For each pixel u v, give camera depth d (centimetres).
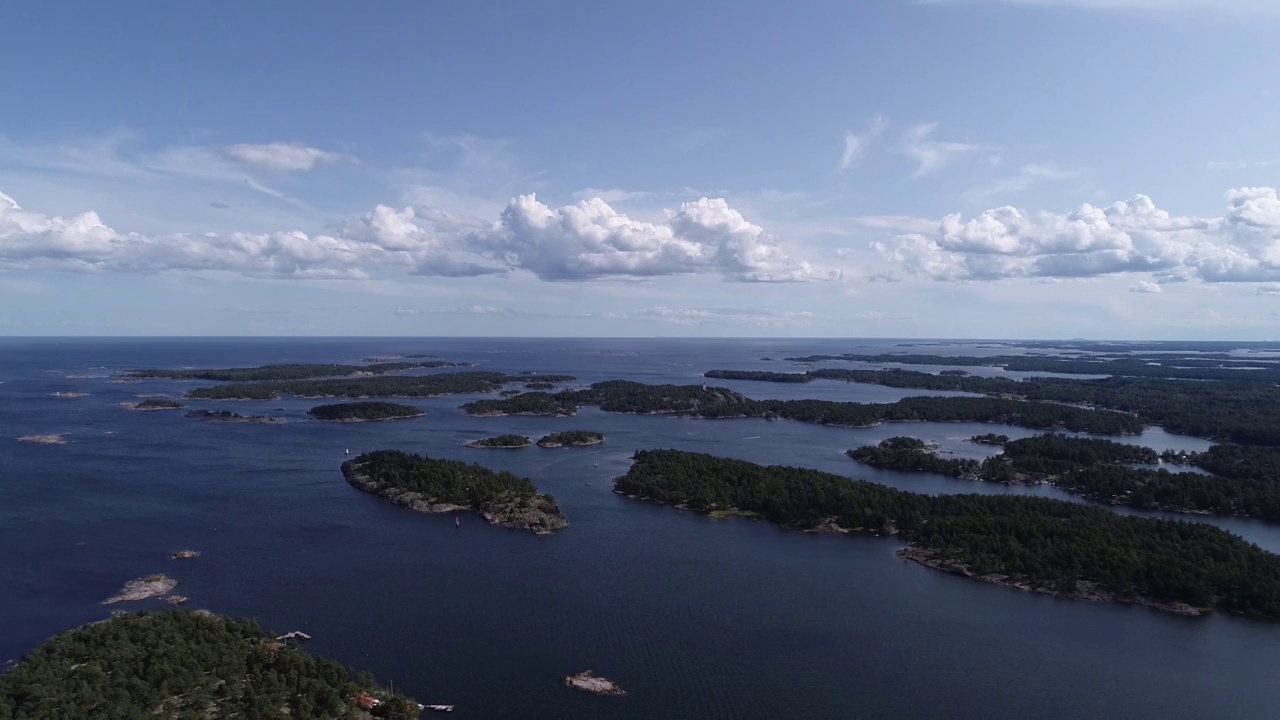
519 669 9506
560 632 10519
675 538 14900
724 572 12962
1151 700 9075
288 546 13962
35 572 12381
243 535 14562
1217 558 12656
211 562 13038
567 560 13438
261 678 8419
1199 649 10375
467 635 10388
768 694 9044
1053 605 11769
